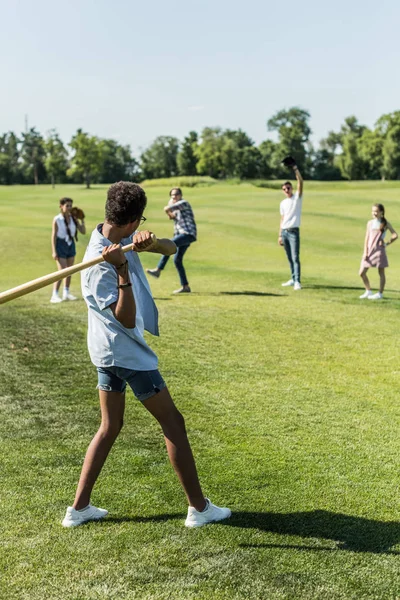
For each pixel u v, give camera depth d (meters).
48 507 4.15
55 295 11.55
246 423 5.70
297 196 13.09
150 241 3.62
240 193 45.12
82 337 8.63
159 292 12.55
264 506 4.16
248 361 7.71
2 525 3.91
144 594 3.24
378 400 6.39
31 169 131.00
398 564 3.50
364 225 26.98
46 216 31.50
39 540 3.74
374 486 4.46
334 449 5.13
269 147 135.50
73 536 3.79
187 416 5.85
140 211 3.82
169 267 17.61
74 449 5.11
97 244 3.79
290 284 13.59
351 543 3.71
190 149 136.00
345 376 7.20
